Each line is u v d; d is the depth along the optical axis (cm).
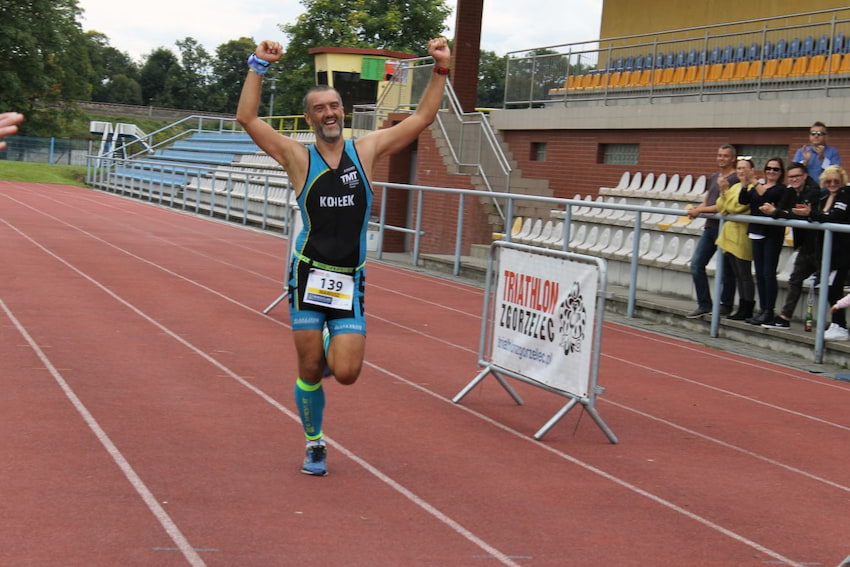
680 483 575
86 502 482
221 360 839
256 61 539
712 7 2111
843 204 967
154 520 463
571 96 2089
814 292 1098
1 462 536
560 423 706
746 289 1112
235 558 422
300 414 547
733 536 489
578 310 657
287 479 537
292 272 547
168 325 991
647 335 1141
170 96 11556
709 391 844
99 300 1127
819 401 823
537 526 487
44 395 687
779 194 1052
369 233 1859
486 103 7375
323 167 539
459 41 2372
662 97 1842
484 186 1955
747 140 1614
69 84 7244
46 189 3916
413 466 577
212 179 2822
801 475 606
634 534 484
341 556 432
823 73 1559
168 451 575
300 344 539
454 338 1030
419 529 473
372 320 1120
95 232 2038
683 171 1741
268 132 540
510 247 733
